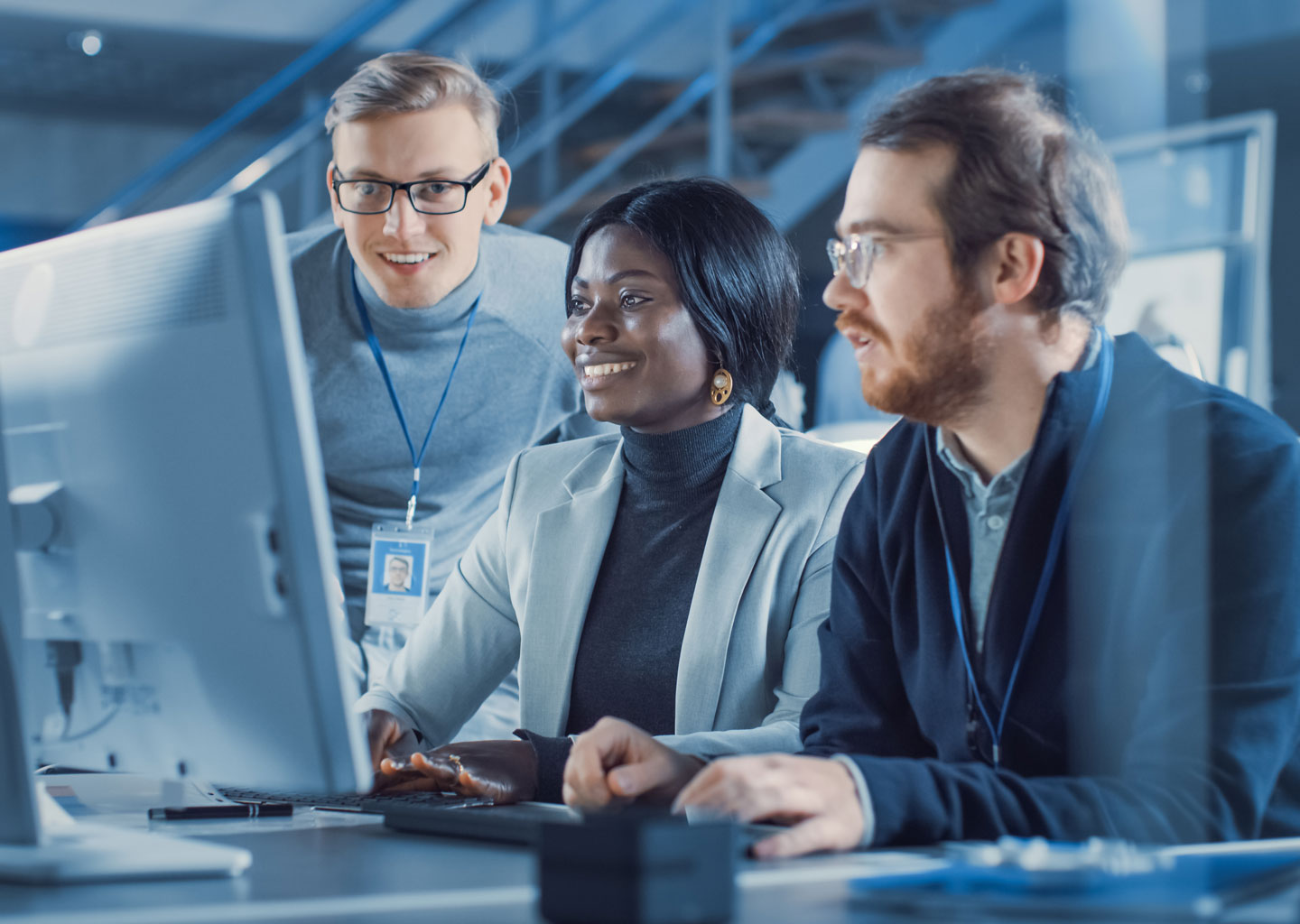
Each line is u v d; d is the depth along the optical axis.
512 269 2.60
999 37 6.97
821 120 6.83
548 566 1.85
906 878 0.99
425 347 2.54
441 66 2.45
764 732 1.60
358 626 2.56
